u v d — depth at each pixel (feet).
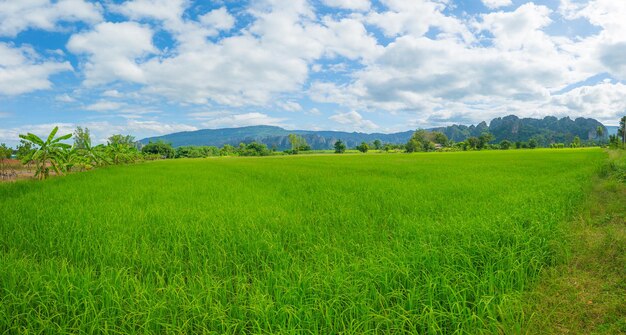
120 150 122.83
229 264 16.15
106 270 15.16
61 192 39.19
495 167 72.33
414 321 11.06
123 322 11.00
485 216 21.88
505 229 18.70
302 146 422.41
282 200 32.12
